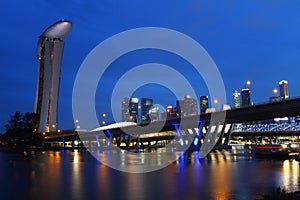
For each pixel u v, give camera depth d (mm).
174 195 28172
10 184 36469
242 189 30531
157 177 42031
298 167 54188
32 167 60250
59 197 28000
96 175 45312
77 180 39750
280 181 35969
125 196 28078
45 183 37000
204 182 36250
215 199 25891
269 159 78312
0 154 126688
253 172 46219
